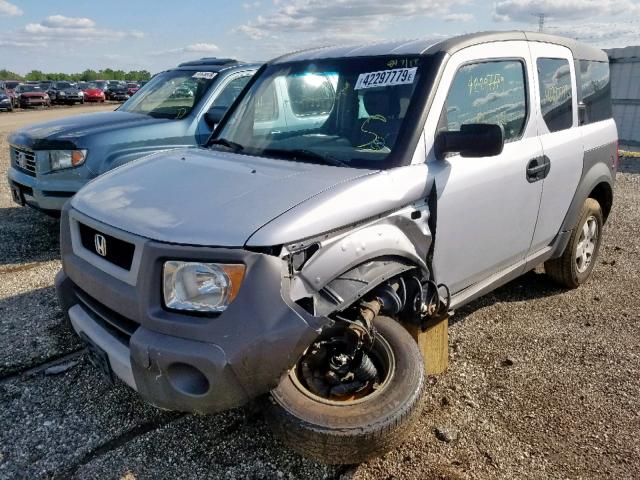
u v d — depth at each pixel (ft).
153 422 9.63
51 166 18.26
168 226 7.60
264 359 6.96
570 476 8.45
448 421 9.64
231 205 7.89
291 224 7.35
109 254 8.28
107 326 8.46
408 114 9.68
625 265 17.29
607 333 12.85
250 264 7.02
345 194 8.10
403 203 8.87
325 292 7.75
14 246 19.24
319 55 12.06
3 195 27.09
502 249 11.53
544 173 12.15
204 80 21.39
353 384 8.43
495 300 14.66
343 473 8.46
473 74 10.73
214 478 8.36
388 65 10.62
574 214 13.74
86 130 18.83
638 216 23.41
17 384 10.73
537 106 12.31
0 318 13.46
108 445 9.09
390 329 8.63
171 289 7.30
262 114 11.91
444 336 10.59
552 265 14.75
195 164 10.10
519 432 9.40
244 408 9.88
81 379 10.88
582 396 10.41
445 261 10.05
